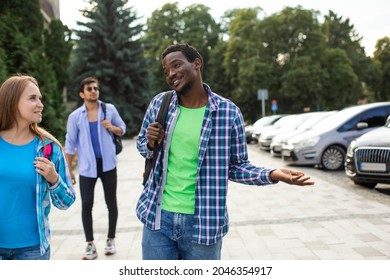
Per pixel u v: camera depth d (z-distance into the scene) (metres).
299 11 39.81
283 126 17.58
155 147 2.47
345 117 11.77
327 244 4.74
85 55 32.91
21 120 2.44
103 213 6.80
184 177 2.43
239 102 44.84
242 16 42.84
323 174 10.56
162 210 2.46
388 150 7.38
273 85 40.31
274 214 6.31
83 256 4.52
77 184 9.95
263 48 40.78
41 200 2.39
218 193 2.39
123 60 33.34
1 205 2.33
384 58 56.22
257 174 2.42
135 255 4.60
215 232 2.37
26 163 2.38
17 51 14.90
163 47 47.81
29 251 2.37
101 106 4.59
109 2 33.53
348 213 6.16
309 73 37.78
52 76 16.64
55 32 19.86
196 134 2.42
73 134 4.54
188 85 2.43
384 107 11.57
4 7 16.05
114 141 4.66
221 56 46.59
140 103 34.44
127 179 10.75
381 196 7.37
